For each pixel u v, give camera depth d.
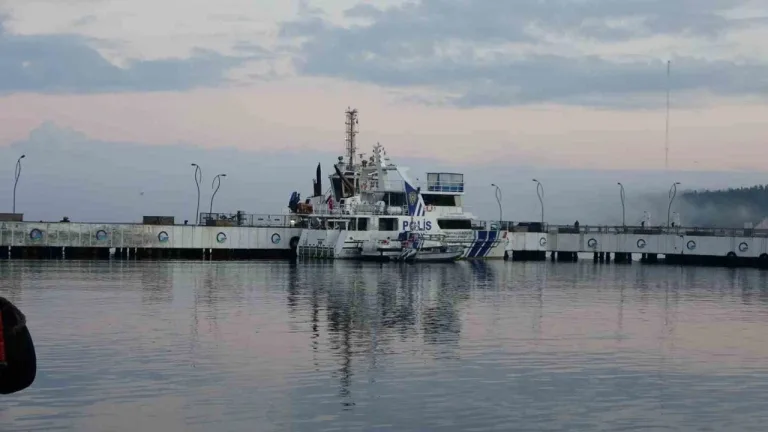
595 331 42.84
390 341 38.31
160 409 24.94
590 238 134.62
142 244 114.69
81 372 30.00
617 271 104.44
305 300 57.09
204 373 30.14
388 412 25.05
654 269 111.56
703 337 41.16
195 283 70.81
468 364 32.78
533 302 58.88
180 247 116.19
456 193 120.81
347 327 42.91
